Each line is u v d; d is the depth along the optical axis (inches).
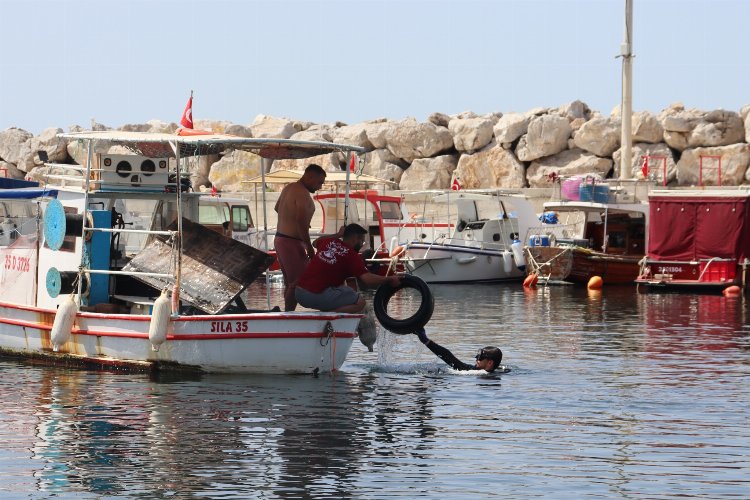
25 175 3129.9
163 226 944.9
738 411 705.0
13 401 724.7
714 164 2415.1
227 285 818.8
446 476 548.1
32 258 904.3
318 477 545.0
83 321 852.0
